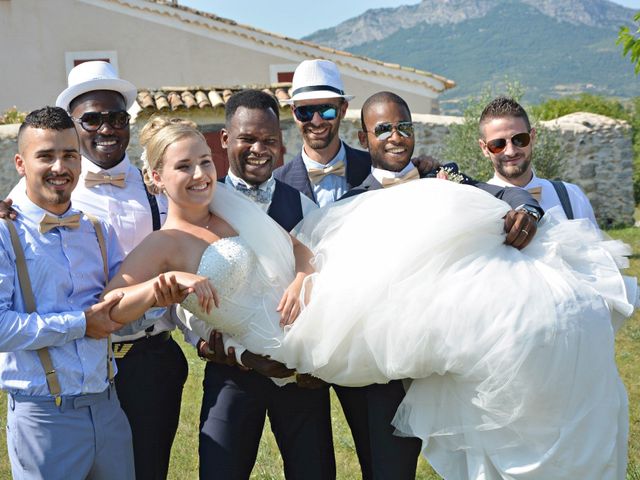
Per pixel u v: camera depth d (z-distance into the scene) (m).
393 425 3.58
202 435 3.66
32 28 20.27
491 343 3.19
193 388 6.66
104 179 3.97
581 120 16.58
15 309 3.18
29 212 3.26
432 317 3.24
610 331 3.37
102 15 20.41
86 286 3.33
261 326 3.48
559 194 4.41
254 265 3.51
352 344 3.37
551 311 3.23
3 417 6.25
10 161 13.86
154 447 3.88
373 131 4.18
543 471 3.25
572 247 3.64
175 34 20.61
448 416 3.43
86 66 4.10
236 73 20.84
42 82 20.39
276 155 4.04
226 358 3.61
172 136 3.46
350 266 3.37
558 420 3.23
